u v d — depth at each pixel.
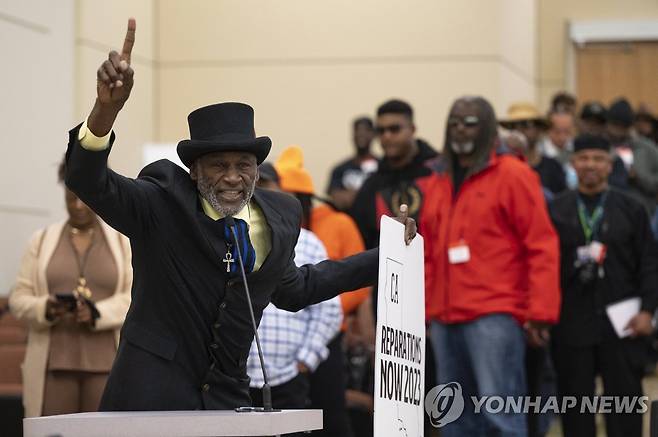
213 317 6.18
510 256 10.39
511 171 10.41
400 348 6.27
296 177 10.92
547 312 10.19
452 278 10.42
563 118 17.83
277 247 6.25
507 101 19.55
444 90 18.88
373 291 11.79
